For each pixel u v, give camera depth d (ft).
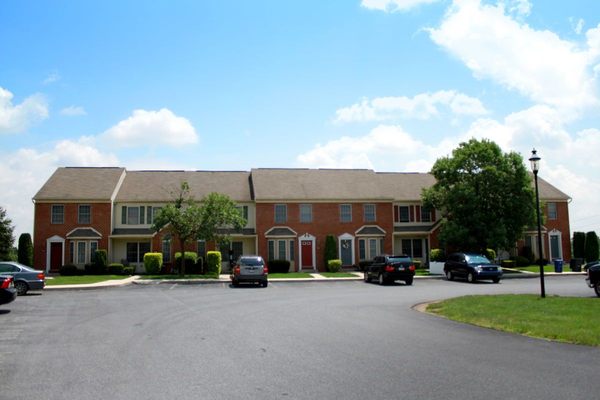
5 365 31.68
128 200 143.95
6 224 153.58
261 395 24.89
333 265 140.97
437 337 40.57
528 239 163.02
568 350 35.19
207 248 145.38
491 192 138.31
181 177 156.35
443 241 138.00
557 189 168.55
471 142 142.82
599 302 58.80
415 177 169.17
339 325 47.32
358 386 26.30
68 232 139.23
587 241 159.94
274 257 145.48
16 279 80.23
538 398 24.04
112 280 112.47
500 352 34.60
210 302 69.05
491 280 115.55
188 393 25.34
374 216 151.64
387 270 103.76
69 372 29.81
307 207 148.87
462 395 24.56
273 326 46.93
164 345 37.88
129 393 25.44
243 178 159.84
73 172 150.41
